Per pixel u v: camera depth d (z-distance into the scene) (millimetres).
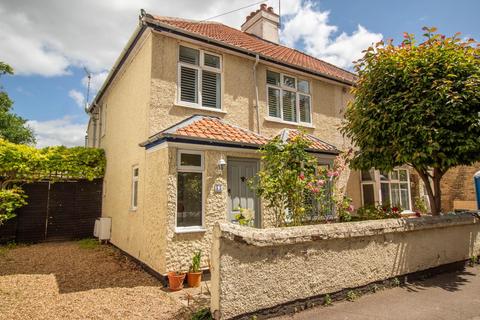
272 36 14367
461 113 5754
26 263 7957
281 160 6238
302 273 4246
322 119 11312
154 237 6719
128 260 8258
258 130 9336
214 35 9391
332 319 3908
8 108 21625
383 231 5148
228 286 3605
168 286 5906
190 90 8352
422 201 12773
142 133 7980
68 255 8977
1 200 9227
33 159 10594
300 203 6262
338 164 8828
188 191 6695
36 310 4656
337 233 4574
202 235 6590
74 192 12031
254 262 3850
